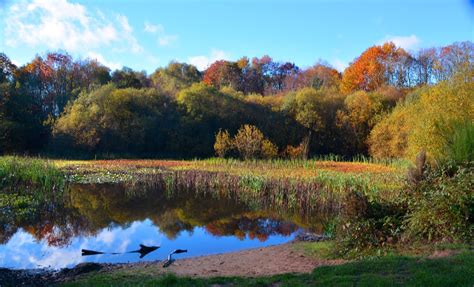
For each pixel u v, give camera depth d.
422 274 5.52
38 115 37.09
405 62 47.47
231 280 6.41
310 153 38.50
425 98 21.91
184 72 53.22
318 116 39.03
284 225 13.59
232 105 38.69
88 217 14.52
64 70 41.50
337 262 7.58
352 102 39.75
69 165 26.61
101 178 22.33
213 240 11.80
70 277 8.13
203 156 36.81
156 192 19.50
